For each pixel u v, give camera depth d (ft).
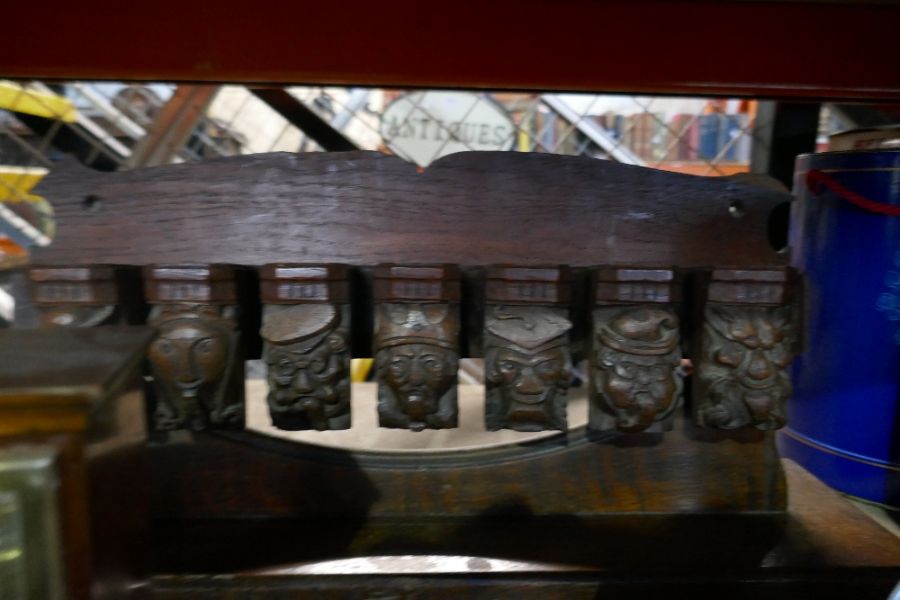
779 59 1.95
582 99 3.20
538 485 1.97
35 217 3.09
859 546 1.83
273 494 1.96
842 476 2.25
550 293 1.68
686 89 1.98
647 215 1.86
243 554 1.78
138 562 1.14
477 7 1.90
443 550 1.81
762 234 1.87
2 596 0.84
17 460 0.82
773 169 2.72
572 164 1.84
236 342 1.73
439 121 3.34
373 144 3.37
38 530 0.83
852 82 1.96
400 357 1.69
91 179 1.81
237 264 1.84
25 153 2.97
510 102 3.29
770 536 1.88
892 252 2.02
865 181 2.03
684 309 1.86
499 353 1.70
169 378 1.68
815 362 2.28
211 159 1.82
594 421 1.79
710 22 1.92
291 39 1.88
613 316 1.72
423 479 1.96
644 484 1.97
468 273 1.80
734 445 1.96
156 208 1.82
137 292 1.80
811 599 1.70
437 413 1.75
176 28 1.85
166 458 1.94
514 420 1.73
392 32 1.90
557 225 1.85
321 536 1.87
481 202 1.84
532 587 1.68
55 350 1.03
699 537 1.87
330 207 1.84
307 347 1.68
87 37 1.82
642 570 1.72
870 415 2.16
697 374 1.78
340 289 1.71
